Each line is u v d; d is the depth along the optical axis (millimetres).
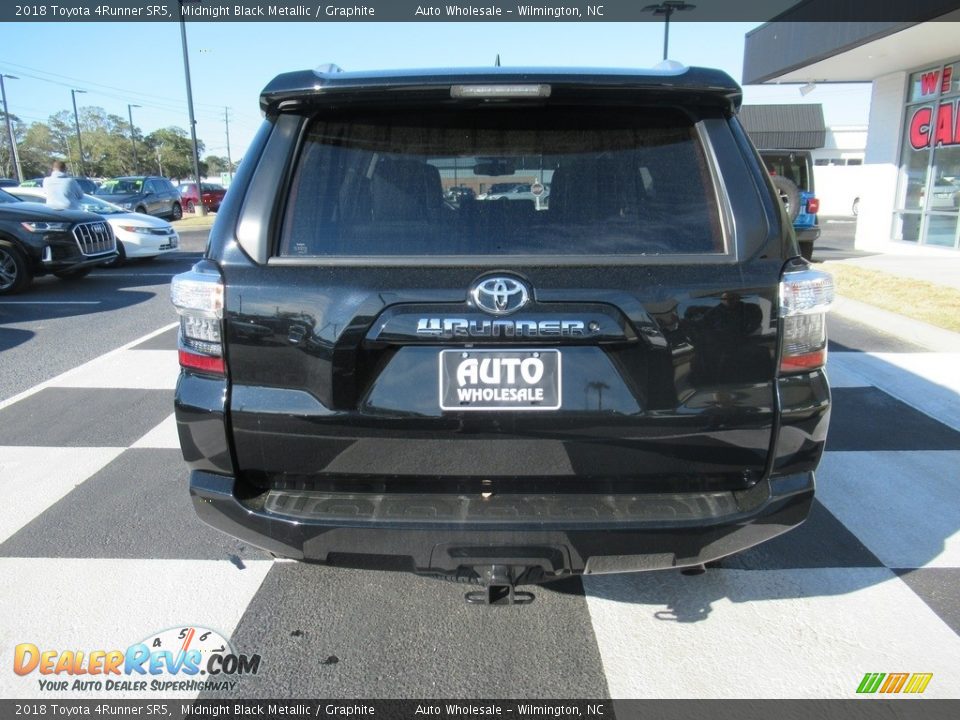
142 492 3811
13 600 2865
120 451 4355
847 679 2424
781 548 3260
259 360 2193
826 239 20203
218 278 2197
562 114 2270
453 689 2391
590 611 2805
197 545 3281
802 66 14578
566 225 2209
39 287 10734
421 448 2170
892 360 6289
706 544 2170
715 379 2162
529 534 2113
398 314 2121
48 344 7039
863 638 2635
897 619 2744
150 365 6273
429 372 2139
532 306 2109
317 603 2855
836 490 3828
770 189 2273
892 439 4527
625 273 2131
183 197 36125
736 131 2285
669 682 2418
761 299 2158
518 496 2217
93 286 10812
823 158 48344
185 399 2266
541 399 2135
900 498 3738
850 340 7062
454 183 2242
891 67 14820
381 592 2926
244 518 2232
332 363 2143
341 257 2188
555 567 2164
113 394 5465
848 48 12695
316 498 2244
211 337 2219
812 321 2232
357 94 2211
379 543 2150
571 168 2244
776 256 2197
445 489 2227
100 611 2801
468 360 2127
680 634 2664
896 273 11031
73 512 3590
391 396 2148
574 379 2131
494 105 2252
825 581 3002
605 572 2201
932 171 14445
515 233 2203
